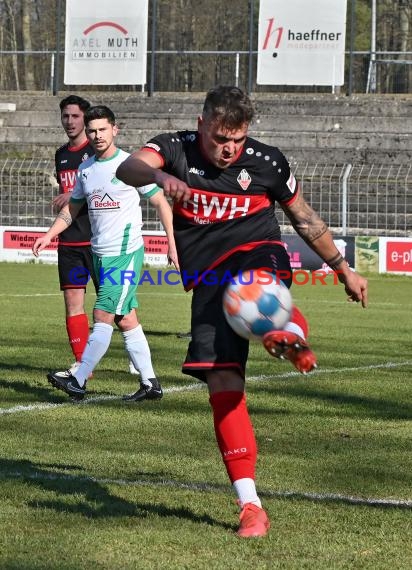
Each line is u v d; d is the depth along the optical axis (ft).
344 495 35.76
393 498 35.47
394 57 281.13
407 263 171.83
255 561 28.37
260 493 35.81
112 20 228.63
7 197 210.18
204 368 31.27
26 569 27.40
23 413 51.31
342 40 221.25
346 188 179.73
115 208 56.08
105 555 28.68
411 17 321.11
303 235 33.55
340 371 69.10
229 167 32.01
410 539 30.58
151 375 56.34
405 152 222.28
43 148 237.04
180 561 28.27
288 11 221.66
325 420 50.88
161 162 31.71
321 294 143.33
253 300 28.86
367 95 248.11
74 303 63.46
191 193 31.40
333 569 27.73
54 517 32.30
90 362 55.31
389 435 47.29
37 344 80.28
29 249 183.52
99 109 56.80
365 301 34.32
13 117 247.09
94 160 56.90
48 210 208.95
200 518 32.55
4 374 64.39
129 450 42.86
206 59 279.08
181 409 53.36
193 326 32.07
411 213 206.08
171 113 246.47
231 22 291.99
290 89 290.15
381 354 79.20
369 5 346.74
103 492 35.47
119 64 229.86
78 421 49.44
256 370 69.36
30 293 130.72
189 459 41.14
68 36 229.66
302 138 234.58
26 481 36.78
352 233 194.18
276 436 46.62
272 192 32.81
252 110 30.91
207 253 32.53
